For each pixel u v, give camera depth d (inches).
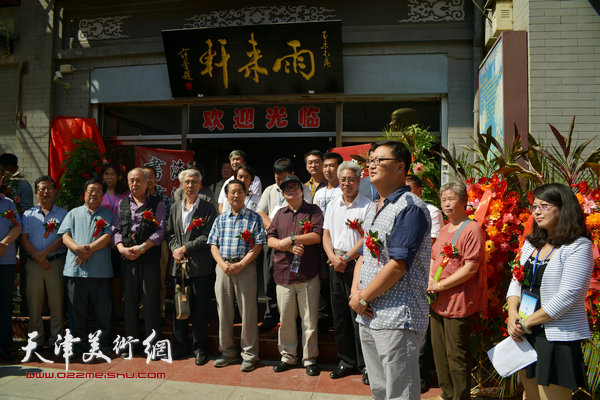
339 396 120.5
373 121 219.6
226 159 252.4
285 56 207.6
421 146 173.2
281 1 219.6
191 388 126.0
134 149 239.3
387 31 210.8
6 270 152.6
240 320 169.5
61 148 226.8
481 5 199.5
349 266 129.0
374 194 145.3
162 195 175.3
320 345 145.8
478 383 124.3
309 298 136.0
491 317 124.3
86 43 238.8
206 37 209.3
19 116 237.1
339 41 200.4
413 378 79.3
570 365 83.7
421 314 80.8
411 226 78.0
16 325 173.0
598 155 124.9
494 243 123.2
